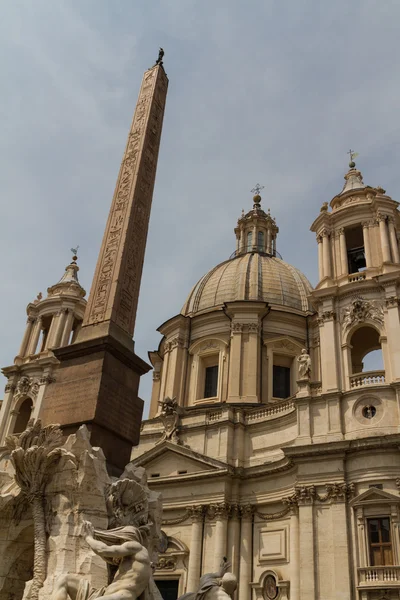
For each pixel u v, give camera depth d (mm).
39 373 46125
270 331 46438
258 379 43750
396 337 33062
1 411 45906
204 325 48156
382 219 37844
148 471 39656
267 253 57406
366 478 30016
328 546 29703
